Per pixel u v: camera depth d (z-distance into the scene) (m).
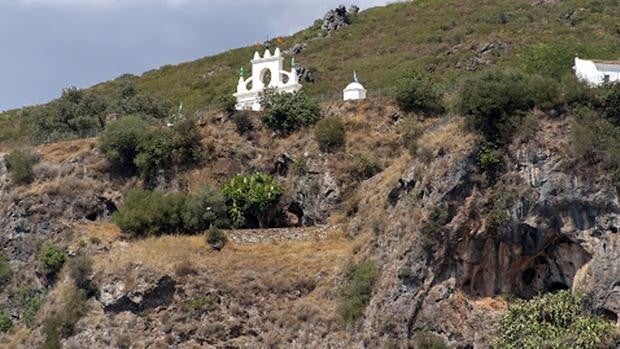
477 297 60.50
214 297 65.44
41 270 74.12
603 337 55.19
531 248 59.91
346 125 78.88
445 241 59.81
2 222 79.00
